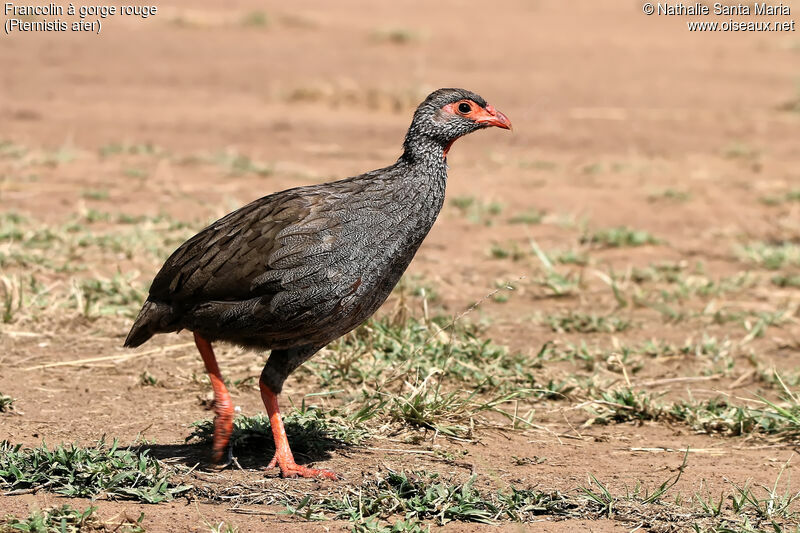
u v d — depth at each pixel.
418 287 13.86
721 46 40.66
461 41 39.72
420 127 8.51
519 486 8.18
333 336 8.32
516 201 19.53
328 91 28.73
